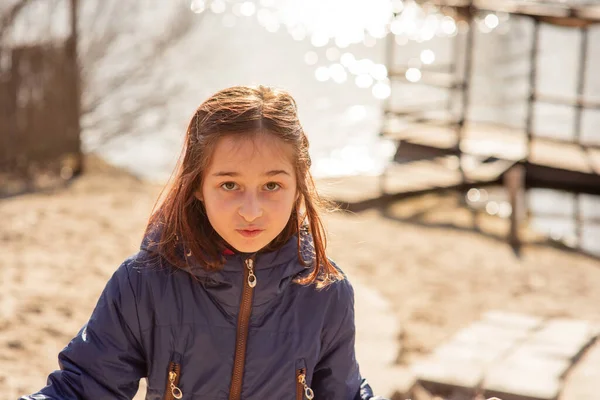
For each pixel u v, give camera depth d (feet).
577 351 18.34
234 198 6.53
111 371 6.80
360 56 74.79
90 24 45.24
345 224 30.12
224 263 6.84
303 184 6.82
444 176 36.42
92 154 36.58
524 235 31.60
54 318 17.29
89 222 25.79
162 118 45.60
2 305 17.62
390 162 40.34
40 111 33.19
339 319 7.24
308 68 69.26
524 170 37.63
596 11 36.83
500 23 84.17
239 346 6.91
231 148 6.45
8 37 32.76
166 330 6.84
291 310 7.07
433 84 39.11
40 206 27.53
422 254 27.37
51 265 21.06
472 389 16.40
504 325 19.98
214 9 80.84
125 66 47.80
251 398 6.91
